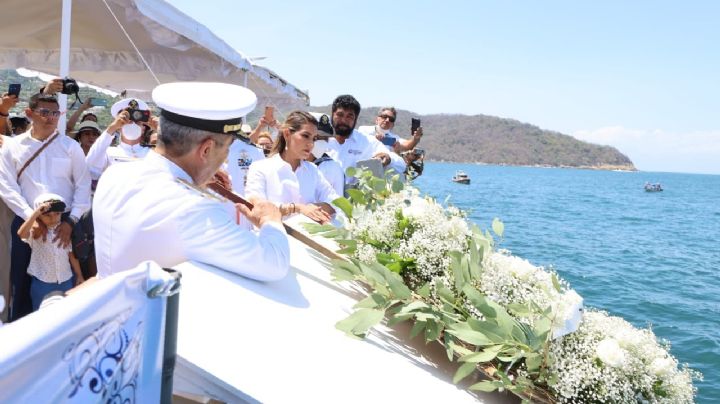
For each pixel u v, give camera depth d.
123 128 4.65
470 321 1.73
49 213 3.31
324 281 2.03
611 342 1.70
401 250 2.12
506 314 1.74
